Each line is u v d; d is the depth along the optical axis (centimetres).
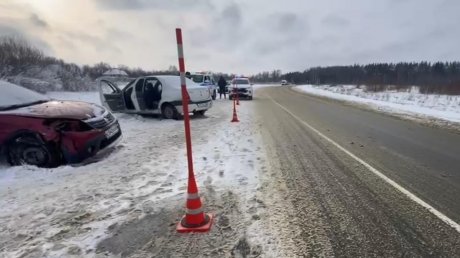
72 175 565
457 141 825
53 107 649
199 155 684
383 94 3180
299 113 1509
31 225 386
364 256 303
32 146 605
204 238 343
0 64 2688
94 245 337
